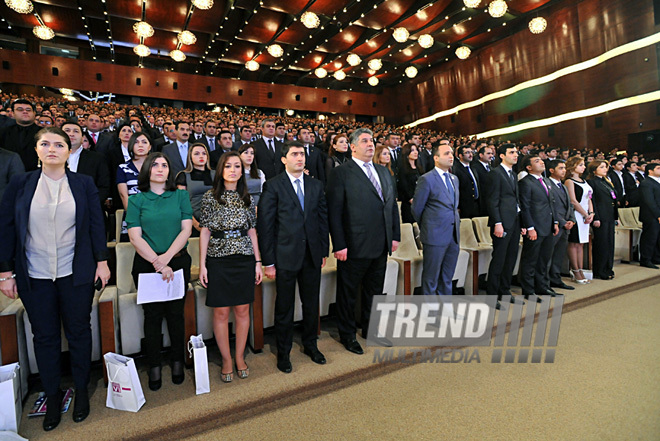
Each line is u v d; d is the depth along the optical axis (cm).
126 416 163
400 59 1817
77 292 167
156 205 191
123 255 224
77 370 166
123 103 1747
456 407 175
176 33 1573
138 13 1361
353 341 228
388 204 236
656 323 278
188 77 1811
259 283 226
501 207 298
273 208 210
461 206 442
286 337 207
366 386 198
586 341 248
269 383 188
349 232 226
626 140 1145
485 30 1441
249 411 174
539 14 1375
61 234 164
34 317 161
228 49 1708
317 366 207
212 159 411
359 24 1447
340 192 229
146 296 179
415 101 2058
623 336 255
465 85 1719
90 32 1529
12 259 160
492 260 302
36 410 165
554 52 1335
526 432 155
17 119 285
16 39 1592
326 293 265
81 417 161
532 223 304
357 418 168
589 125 1245
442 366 218
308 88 2055
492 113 1594
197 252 262
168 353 228
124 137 328
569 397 182
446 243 264
